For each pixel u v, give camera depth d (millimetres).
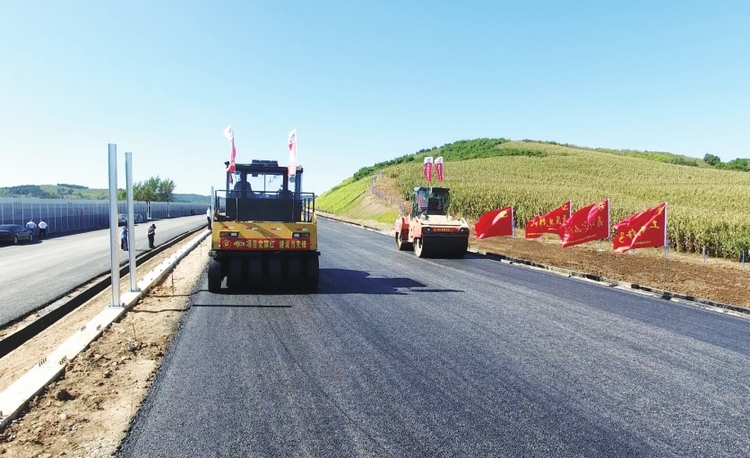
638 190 52969
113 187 9719
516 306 10062
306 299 10633
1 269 16984
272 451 4137
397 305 10023
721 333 8297
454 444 4293
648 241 14836
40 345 7992
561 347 7242
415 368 6230
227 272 11570
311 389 5504
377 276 14023
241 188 12422
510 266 16797
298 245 11625
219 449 4168
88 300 11953
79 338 7480
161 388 5508
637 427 4707
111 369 6199
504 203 37688
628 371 6270
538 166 83250
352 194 77438
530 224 22016
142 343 7305
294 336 7656
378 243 25500
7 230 28000
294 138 12133
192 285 12680
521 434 4504
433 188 20516
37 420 4773
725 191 51000
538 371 6195
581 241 17453
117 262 9734
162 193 119250
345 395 5340
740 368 6500
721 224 21609
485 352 6934
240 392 5398
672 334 8141
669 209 32219
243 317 8930
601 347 7297
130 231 11586
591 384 5793
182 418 4758
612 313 9617
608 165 84312
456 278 13742
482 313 9367
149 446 4227
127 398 5277
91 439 4367
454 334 7852
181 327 8195
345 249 21906
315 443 4277
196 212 113250
